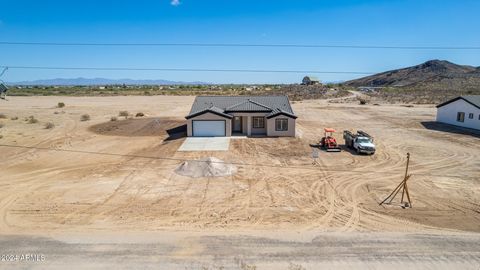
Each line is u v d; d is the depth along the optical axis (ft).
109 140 114.73
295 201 62.03
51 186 69.62
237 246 42.01
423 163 88.22
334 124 151.02
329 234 46.62
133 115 172.76
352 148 103.45
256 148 102.99
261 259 38.45
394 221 53.83
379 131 133.39
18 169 81.76
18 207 58.75
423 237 45.32
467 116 139.74
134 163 86.74
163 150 100.53
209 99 136.77
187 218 54.13
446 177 76.59
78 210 57.31
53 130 131.44
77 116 169.17
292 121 120.47
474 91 340.59
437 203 61.52
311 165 85.51
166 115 173.27
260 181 72.84
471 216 55.93
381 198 63.82
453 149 103.55
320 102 266.36
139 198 62.90
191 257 38.91
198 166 79.25
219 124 120.26
